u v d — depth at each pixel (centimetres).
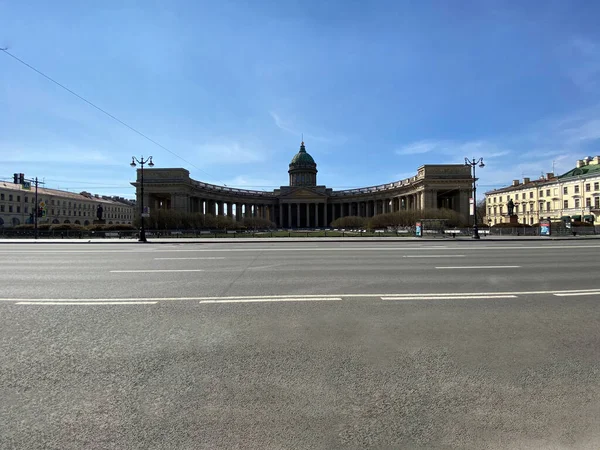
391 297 824
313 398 384
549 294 862
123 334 576
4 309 721
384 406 370
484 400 382
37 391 398
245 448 306
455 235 4369
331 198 11569
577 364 469
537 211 8944
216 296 833
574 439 320
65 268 1317
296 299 802
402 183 9419
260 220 9444
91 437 321
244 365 461
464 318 664
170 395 389
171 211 7112
